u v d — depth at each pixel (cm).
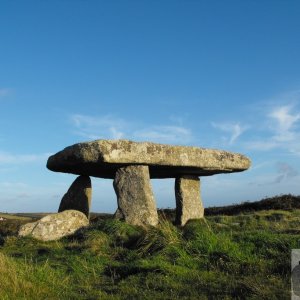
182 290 808
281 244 991
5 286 788
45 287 827
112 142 1454
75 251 1191
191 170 1689
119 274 962
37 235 1421
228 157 1703
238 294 764
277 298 729
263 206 1964
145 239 1141
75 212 1523
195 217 1730
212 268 938
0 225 2027
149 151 1517
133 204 1495
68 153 1501
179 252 1015
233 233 1130
